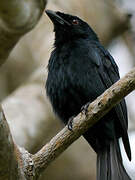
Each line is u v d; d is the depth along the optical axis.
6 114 10.88
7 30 4.20
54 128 11.40
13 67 15.13
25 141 10.43
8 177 6.35
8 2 4.08
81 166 15.65
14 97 11.51
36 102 11.45
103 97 7.41
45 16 14.20
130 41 16.45
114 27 15.63
